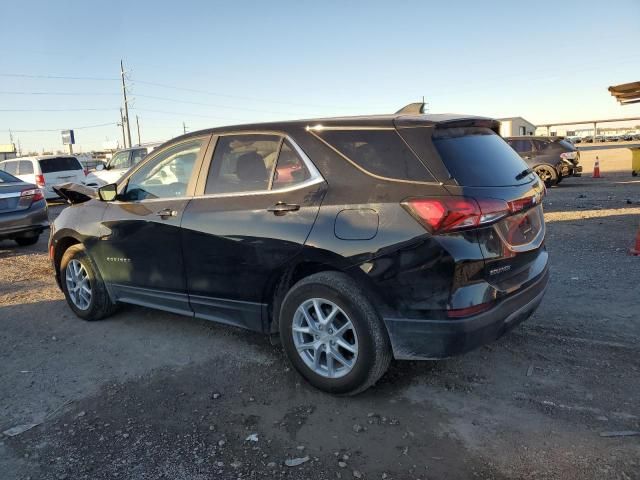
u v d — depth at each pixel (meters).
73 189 5.25
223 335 4.59
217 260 3.86
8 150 58.78
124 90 55.25
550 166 16.73
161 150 4.47
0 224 8.73
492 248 3.04
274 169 3.68
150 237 4.30
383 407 3.29
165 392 3.59
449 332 2.96
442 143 3.16
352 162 3.33
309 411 3.28
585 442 2.84
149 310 5.38
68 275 5.17
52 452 2.94
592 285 5.59
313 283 3.35
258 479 2.65
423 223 2.96
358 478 2.63
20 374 3.96
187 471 2.73
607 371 3.64
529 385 3.49
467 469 2.67
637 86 13.34
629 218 9.84
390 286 3.06
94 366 4.06
